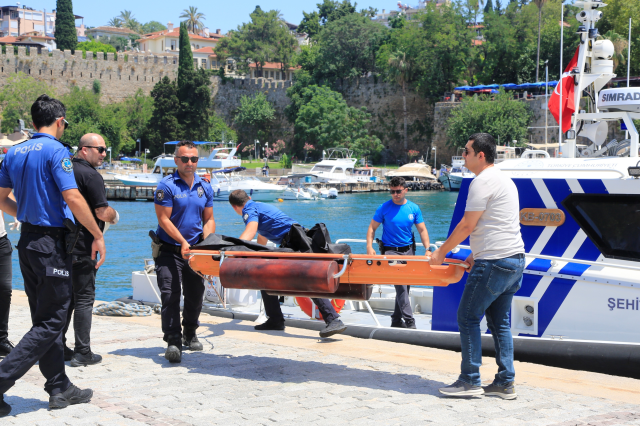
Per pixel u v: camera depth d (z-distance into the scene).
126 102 97.62
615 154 7.78
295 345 6.72
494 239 4.55
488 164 4.69
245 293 9.71
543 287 6.38
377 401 4.63
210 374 5.48
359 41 97.31
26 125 81.75
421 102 91.25
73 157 5.70
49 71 93.88
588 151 7.95
